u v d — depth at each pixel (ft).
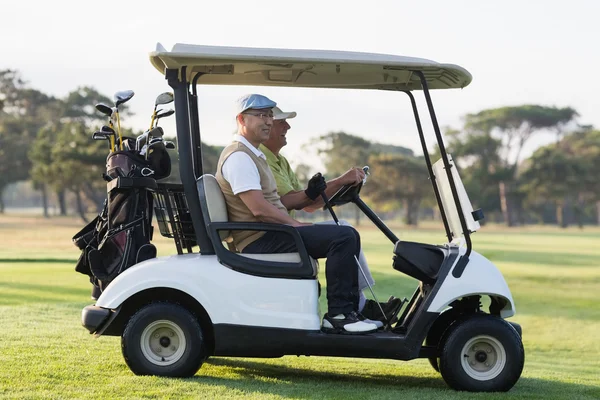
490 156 482.28
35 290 62.23
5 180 508.12
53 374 24.17
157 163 26.07
